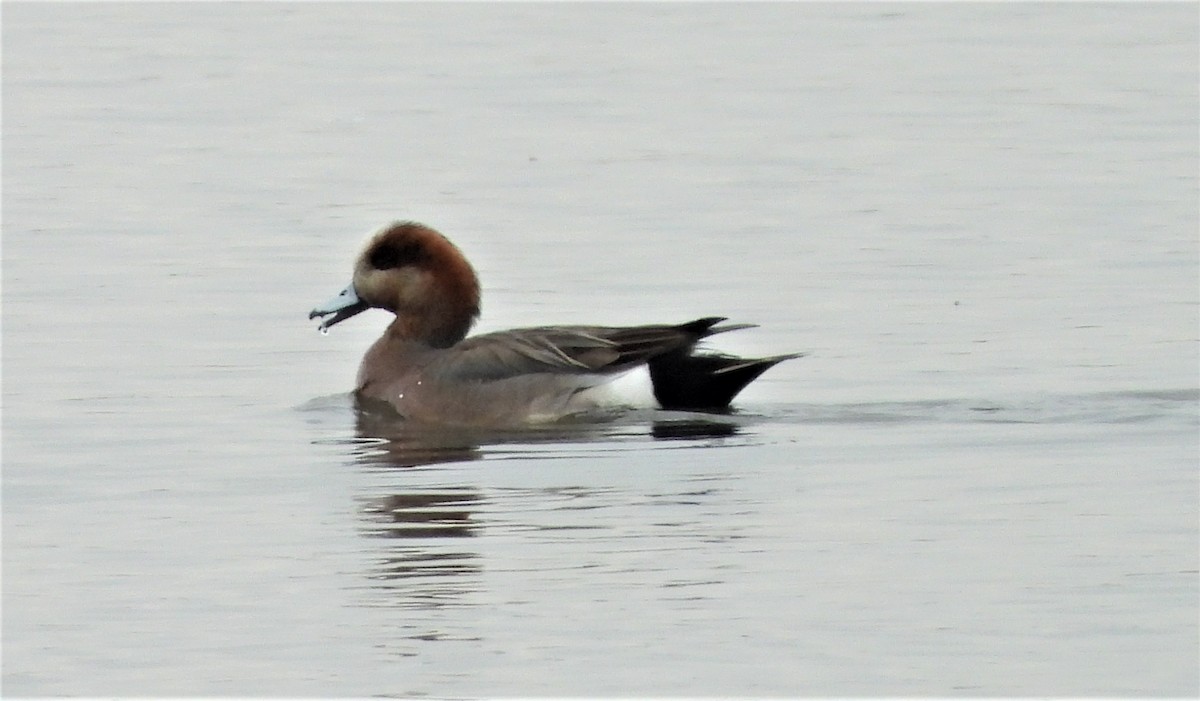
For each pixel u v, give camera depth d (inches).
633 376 651.5
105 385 701.3
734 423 636.1
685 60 1590.8
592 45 1670.8
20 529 528.1
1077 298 820.6
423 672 418.0
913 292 840.3
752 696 402.0
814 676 410.9
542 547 499.5
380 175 1151.6
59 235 984.3
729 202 1055.6
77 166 1187.9
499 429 640.4
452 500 546.9
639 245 946.7
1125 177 1100.5
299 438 629.9
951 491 546.0
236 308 826.8
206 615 456.1
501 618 447.5
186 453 609.6
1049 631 432.5
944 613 444.5
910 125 1298.0
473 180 1132.5
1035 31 1704.0
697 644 429.4
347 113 1378.0
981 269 880.9
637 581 470.3
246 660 428.1
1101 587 459.5
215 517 536.7
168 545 510.3
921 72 1518.2
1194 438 601.9
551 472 576.4
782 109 1370.6
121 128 1322.6
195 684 416.8
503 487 560.4
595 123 1328.7
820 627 437.7
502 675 414.6
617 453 598.9
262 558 497.7
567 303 829.2
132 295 849.5
